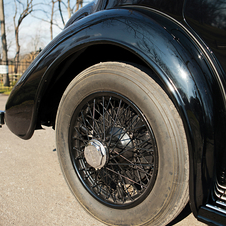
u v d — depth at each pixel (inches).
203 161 38.5
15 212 59.4
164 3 46.1
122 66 47.1
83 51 53.4
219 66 42.6
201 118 38.1
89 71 52.2
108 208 51.7
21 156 96.8
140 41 42.1
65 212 60.0
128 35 43.5
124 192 52.4
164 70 39.4
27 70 62.4
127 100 46.3
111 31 45.6
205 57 42.7
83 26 50.8
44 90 59.9
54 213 59.4
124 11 47.8
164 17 45.3
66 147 58.5
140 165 49.2
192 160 38.3
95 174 56.5
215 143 39.6
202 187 39.4
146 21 43.7
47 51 56.9
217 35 41.8
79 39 50.1
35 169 84.4
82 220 56.9
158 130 41.9
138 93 44.2
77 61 59.7
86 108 55.0
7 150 103.3
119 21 45.8
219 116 41.2
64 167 59.4
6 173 81.0
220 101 42.2
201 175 38.9
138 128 51.6
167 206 42.2
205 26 42.5
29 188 71.2
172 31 42.5
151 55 40.6
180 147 40.2
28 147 108.0
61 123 58.4
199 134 37.9
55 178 77.8
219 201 41.0
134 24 43.9
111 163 51.4
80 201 57.1
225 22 40.9
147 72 45.2
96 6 61.8
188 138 38.1
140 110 44.3
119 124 52.6
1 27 557.9
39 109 62.5
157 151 42.6
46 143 114.6
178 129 40.3
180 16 44.5
